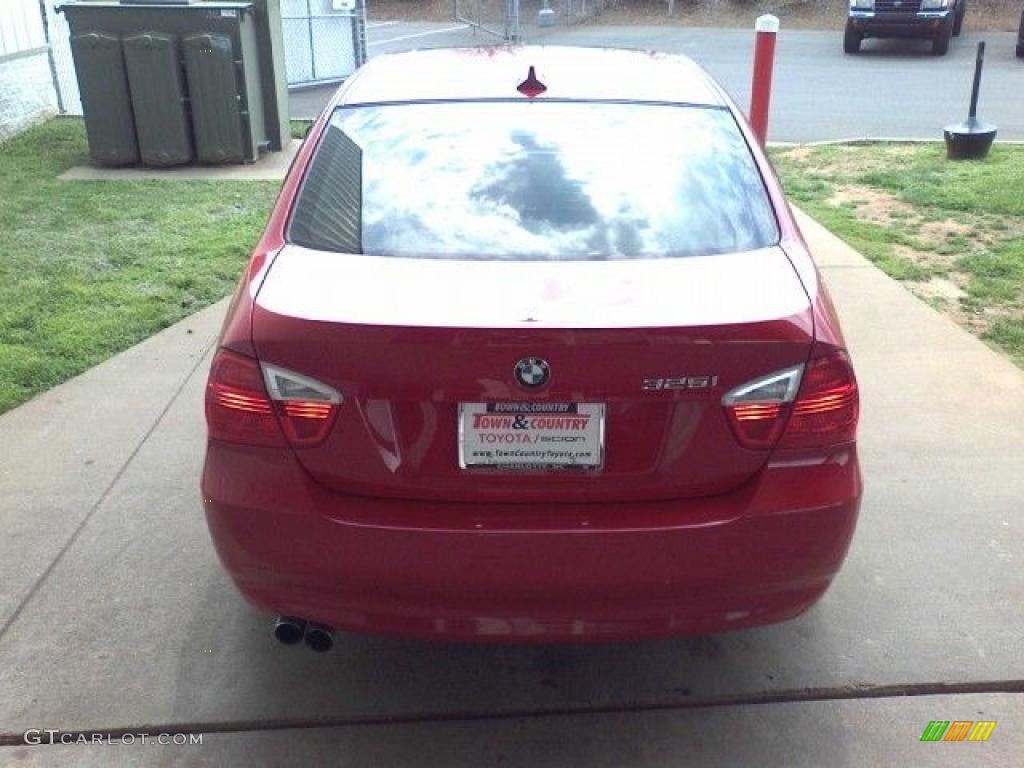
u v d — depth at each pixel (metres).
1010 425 4.44
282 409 2.42
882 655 3.07
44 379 4.88
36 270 6.29
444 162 3.01
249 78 8.84
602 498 2.45
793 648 3.11
